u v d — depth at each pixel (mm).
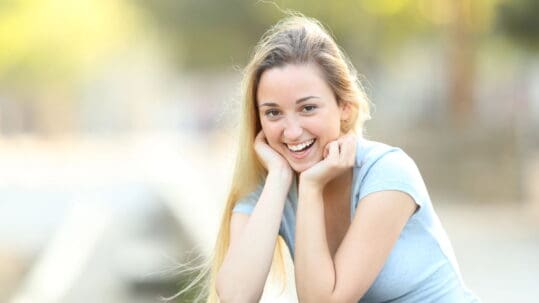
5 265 15836
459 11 38531
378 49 50219
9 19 55250
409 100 58656
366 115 5789
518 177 30688
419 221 5508
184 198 21062
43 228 21594
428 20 44375
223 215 5980
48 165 44344
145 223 18922
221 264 5996
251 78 5668
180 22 54312
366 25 45656
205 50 57375
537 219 25828
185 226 16734
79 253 15750
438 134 34406
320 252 5402
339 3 44281
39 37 58250
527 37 40969
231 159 6207
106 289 12781
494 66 55250
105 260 14906
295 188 5852
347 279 5352
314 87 5543
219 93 76625
